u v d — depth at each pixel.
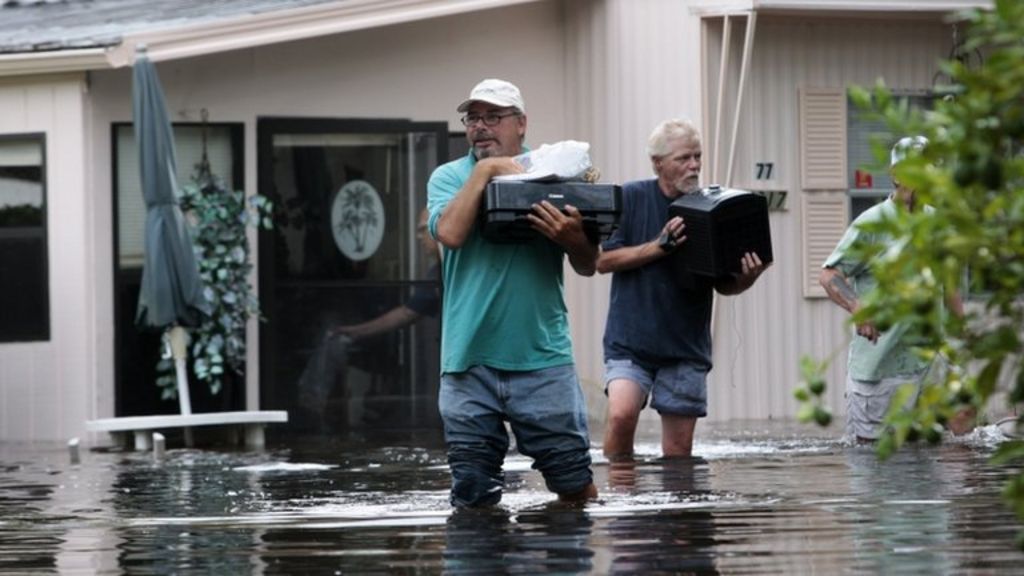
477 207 19.14
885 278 7.65
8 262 39.44
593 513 19.02
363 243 41.56
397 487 23.39
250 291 39.56
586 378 42.94
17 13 42.53
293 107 41.25
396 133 41.91
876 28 43.75
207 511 20.77
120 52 37.59
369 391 41.44
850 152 43.62
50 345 39.31
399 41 42.06
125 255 39.69
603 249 26.16
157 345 39.69
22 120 39.44
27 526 19.56
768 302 42.72
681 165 25.97
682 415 26.44
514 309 19.45
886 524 17.55
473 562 15.31
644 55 42.38
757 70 42.88
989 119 7.43
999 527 17.12
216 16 38.94
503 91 19.69
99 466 29.70
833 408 43.00
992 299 7.70
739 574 14.28
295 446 34.72
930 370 27.55
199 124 40.59
